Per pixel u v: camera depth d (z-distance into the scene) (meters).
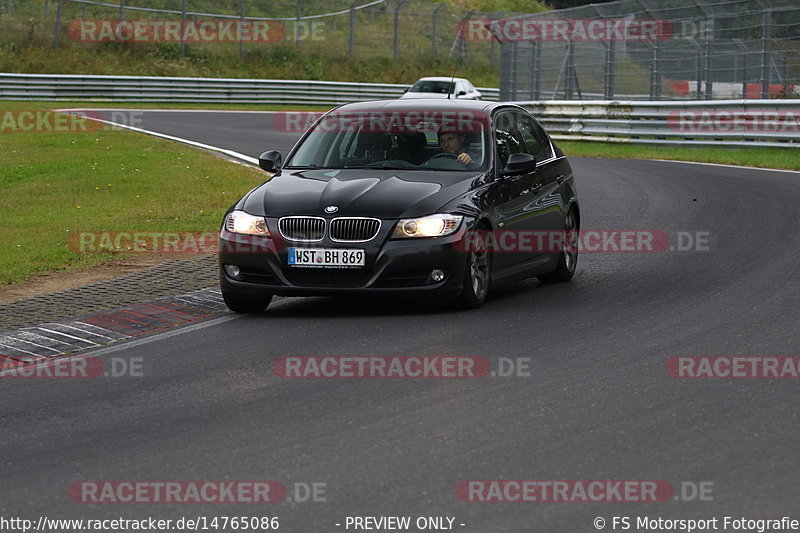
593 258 30.94
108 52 122.88
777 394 16.80
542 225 26.58
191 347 20.77
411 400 16.67
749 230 34.78
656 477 13.19
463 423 15.45
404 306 24.42
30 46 118.06
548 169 27.81
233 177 48.69
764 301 24.03
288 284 23.06
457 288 23.09
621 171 54.69
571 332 21.31
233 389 17.59
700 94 75.88
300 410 16.28
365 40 139.62
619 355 19.36
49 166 53.25
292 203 23.55
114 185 47.22
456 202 23.48
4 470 13.92
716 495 12.60
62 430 15.63
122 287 27.25
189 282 27.69
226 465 13.89
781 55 69.44
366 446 14.49
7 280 29.30
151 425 15.73
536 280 28.20
